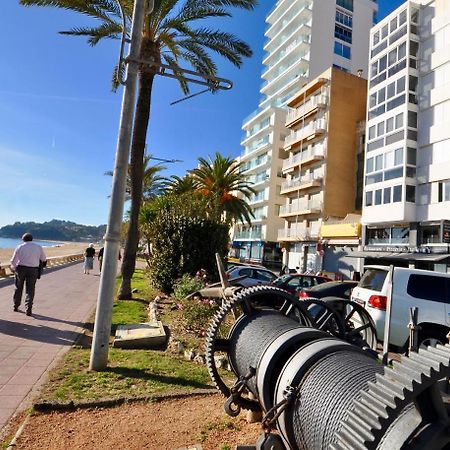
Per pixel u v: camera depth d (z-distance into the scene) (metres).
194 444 3.31
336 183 38.84
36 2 12.54
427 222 26.19
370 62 32.94
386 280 7.71
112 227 5.48
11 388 4.40
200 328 7.41
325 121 39.84
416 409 1.65
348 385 2.17
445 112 26.31
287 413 2.42
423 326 7.39
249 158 63.41
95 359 5.12
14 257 8.50
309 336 2.86
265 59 66.69
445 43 26.86
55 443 3.29
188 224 13.11
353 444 1.72
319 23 55.72
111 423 3.69
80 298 11.79
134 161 12.77
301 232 41.06
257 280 13.95
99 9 12.96
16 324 7.50
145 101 12.98
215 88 6.40
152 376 4.96
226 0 13.42
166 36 14.01
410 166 27.70
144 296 12.53
